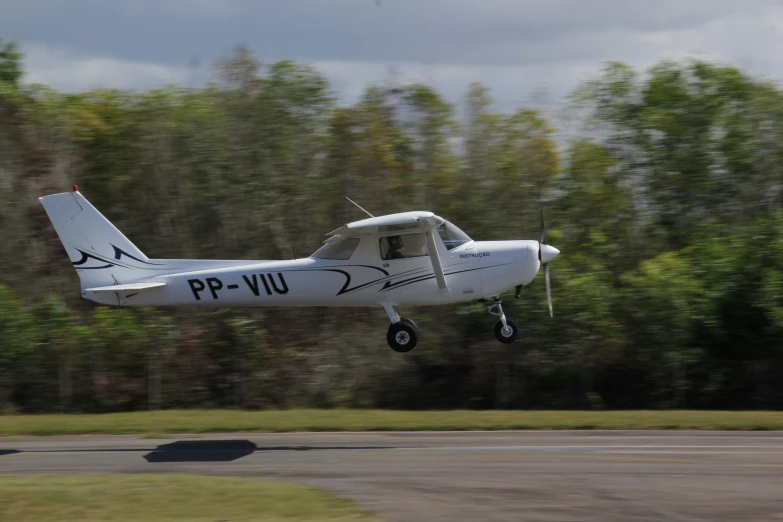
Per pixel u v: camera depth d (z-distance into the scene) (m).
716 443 34.31
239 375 62.69
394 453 32.84
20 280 66.38
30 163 68.19
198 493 25.33
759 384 62.19
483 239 66.88
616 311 61.50
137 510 23.42
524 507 23.70
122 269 42.16
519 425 39.38
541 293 61.25
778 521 22.33
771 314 59.50
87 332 60.28
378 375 64.19
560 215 69.62
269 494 25.22
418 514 22.98
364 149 70.31
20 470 31.25
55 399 61.00
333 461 31.34
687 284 60.53
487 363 63.25
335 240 40.44
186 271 42.00
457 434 37.94
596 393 63.00
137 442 37.16
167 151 71.31
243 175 70.12
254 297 40.97
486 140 70.88
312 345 65.19
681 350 61.06
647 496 24.84
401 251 40.22
